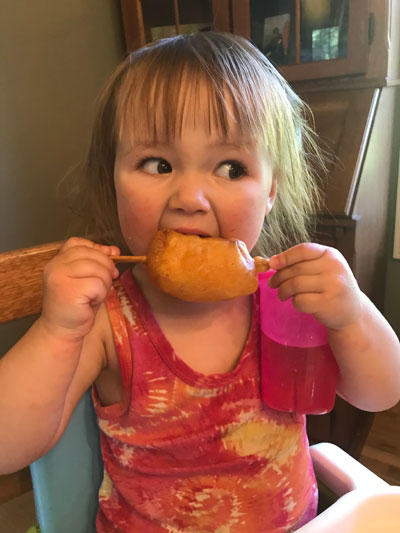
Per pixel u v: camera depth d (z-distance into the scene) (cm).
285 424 72
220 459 69
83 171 89
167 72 62
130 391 68
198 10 159
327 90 140
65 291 54
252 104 63
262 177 64
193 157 59
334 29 136
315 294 58
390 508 58
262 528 69
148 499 69
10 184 161
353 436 156
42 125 168
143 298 70
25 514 137
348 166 126
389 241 180
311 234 125
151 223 61
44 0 163
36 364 55
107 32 184
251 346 72
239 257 55
